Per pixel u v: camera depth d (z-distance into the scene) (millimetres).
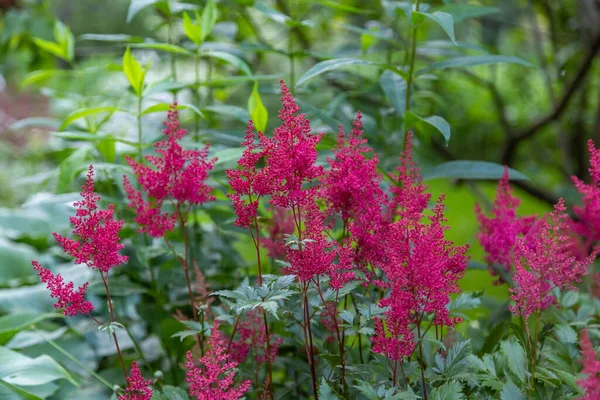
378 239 1532
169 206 2285
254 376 1882
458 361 1518
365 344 2092
